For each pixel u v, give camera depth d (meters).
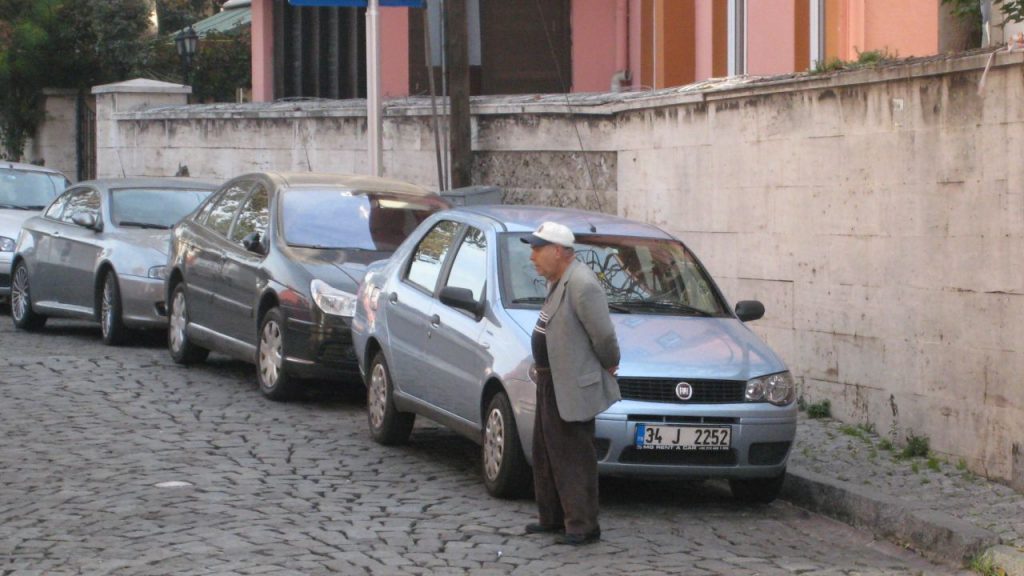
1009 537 9.12
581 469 9.20
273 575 8.16
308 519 9.57
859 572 8.87
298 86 29.92
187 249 16.50
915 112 11.79
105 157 30.14
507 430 10.14
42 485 10.38
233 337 15.29
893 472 11.00
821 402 13.31
